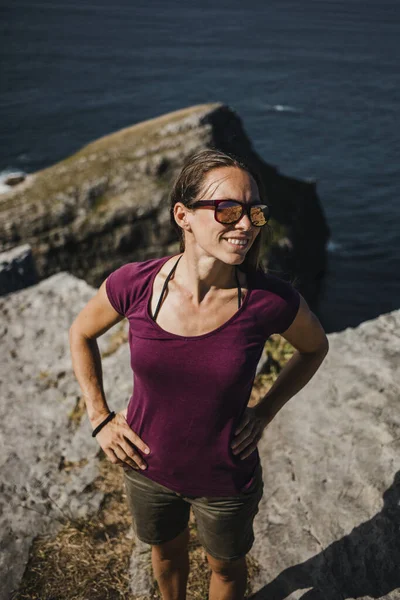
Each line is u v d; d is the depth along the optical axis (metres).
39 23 145.00
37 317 4.70
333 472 3.09
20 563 2.87
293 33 142.38
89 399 2.05
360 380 3.60
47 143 58.53
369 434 3.25
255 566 2.73
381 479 3.00
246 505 2.00
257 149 57.94
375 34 144.62
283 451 3.28
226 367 1.72
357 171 52.12
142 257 28.98
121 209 27.94
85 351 2.08
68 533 3.00
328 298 34.47
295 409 3.50
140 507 2.10
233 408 1.82
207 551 2.15
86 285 5.09
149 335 1.78
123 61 101.44
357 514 2.87
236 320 1.74
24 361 4.24
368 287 35.34
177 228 1.86
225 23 155.75
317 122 67.12
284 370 2.07
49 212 27.56
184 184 1.73
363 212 44.12
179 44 121.62
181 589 2.44
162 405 1.84
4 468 3.39
